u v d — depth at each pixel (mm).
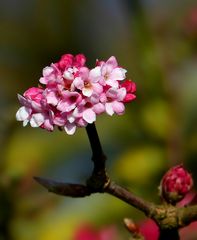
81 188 527
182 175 544
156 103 830
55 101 500
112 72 508
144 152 822
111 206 818
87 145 911
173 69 834
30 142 896
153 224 666
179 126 824
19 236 742
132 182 814
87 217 817
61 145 908
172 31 844
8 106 926
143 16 836
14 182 738
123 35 929
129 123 846
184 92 831
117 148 854
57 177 902
